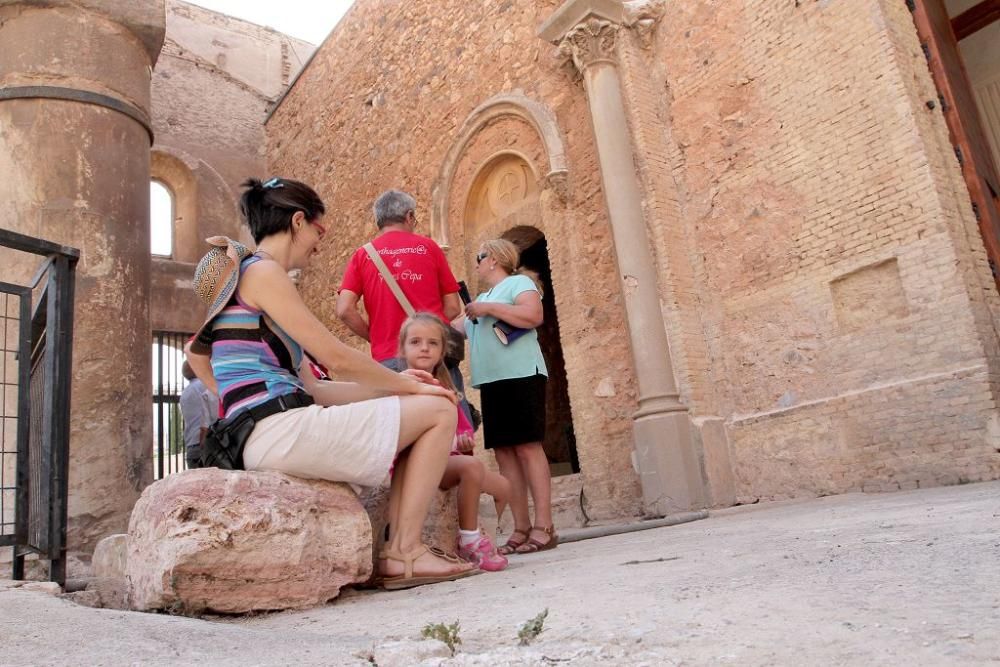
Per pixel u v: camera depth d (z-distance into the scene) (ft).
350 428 7.73
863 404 18.40
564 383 36.47
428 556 8.20
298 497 7.52
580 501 24.41
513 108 28.66
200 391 14.01
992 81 31.81
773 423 20.30
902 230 18.13
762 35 21.54
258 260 7.99
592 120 24.26
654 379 21.70
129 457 19.01
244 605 7.02
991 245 18.19
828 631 3.38
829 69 19.88
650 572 6.47
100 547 9.62
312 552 7.44
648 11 24.31
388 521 8.89
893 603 3.84
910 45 19.29
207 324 8.00
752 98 21.68
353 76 40.52
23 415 10.55
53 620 5.40
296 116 46.47
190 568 6.79
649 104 23.94
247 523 7.07
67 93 20.27
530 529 13.44
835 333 19.33
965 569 4.58
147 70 22.70
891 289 18.42
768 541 8.08
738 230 21.76
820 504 15.97
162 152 46.47
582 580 6.54
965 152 18.79
